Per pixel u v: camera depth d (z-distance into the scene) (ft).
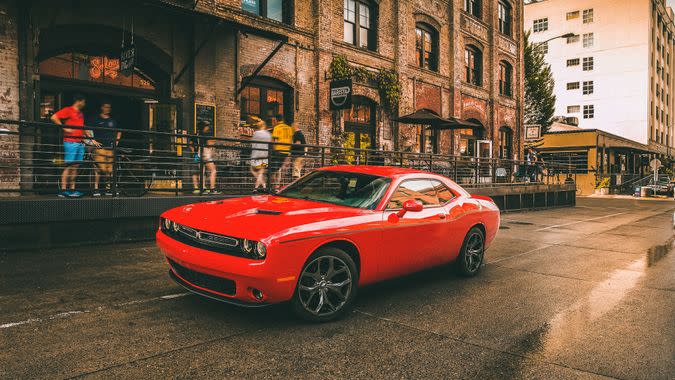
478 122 78.95
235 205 15.25
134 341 11.71
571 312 15.80
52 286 16.34
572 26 190.39
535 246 30.68
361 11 56.08
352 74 52.95
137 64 36.78
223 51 40.24
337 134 50.55
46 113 31.83
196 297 15.72
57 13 30.66
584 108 188.55
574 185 75.92
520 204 60.49
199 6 37.86
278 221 13.17
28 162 29.58
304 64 47.70
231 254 12.66
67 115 27.61
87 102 34.24
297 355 11.30
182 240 13.94
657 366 11.39
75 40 32.40
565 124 145.18
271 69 44.39
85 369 10.00
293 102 46.70
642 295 18.31
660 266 24.43
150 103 36.22
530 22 200.64
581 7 188.44
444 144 70.38
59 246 23.02
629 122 178.70
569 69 191.52
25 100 29.60
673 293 18.67
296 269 12.84
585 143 127.54
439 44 68.44
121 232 25.12
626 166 162.50
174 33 36.99
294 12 46.85
